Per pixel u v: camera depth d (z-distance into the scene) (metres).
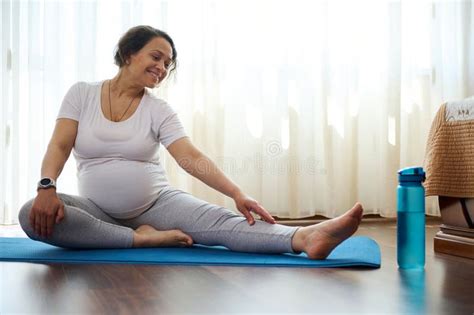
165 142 2.02
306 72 3.36
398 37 3.39
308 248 1.69
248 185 3.33
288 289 1.36
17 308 1.17
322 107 3.34
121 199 1.96
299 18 3.34
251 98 3.32
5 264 1.68
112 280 1.45
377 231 2.79
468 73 3.54
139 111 2.01
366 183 3.49
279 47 3.33
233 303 1.22
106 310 1.15
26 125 3.17
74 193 3.15
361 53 3.45
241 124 3.33
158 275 1.52
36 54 3.14
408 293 1.33
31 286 1.38
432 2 3.48
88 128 1.97
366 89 3.48
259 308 1.18
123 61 2.00
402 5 3.47
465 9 3.53
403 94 3.50
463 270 1.63
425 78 3.51
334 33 3.39
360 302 1.24
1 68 3.13
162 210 1.99
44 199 1.72
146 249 1.90
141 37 1.99
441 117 1.97
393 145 3.38
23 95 3.17
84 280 1.45
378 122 3.47
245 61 3.32
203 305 1.20
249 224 1.82
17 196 3.11
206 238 1.89
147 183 1.97
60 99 3.16
